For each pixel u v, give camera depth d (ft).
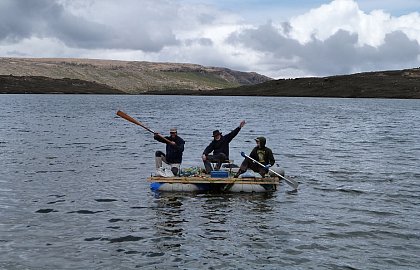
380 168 61.93
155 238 32.32
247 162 48.98
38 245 30.73
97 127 130.41
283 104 368.89
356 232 33.73
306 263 27.94
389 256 29.04
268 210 39.75
